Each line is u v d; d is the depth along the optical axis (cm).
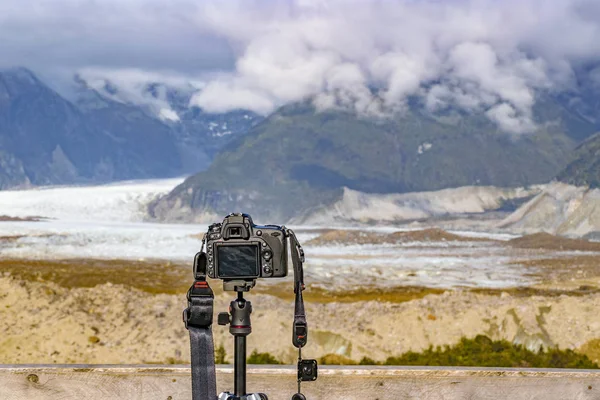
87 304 1834
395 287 4478
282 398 400
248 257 311
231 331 327
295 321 321
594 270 5862
